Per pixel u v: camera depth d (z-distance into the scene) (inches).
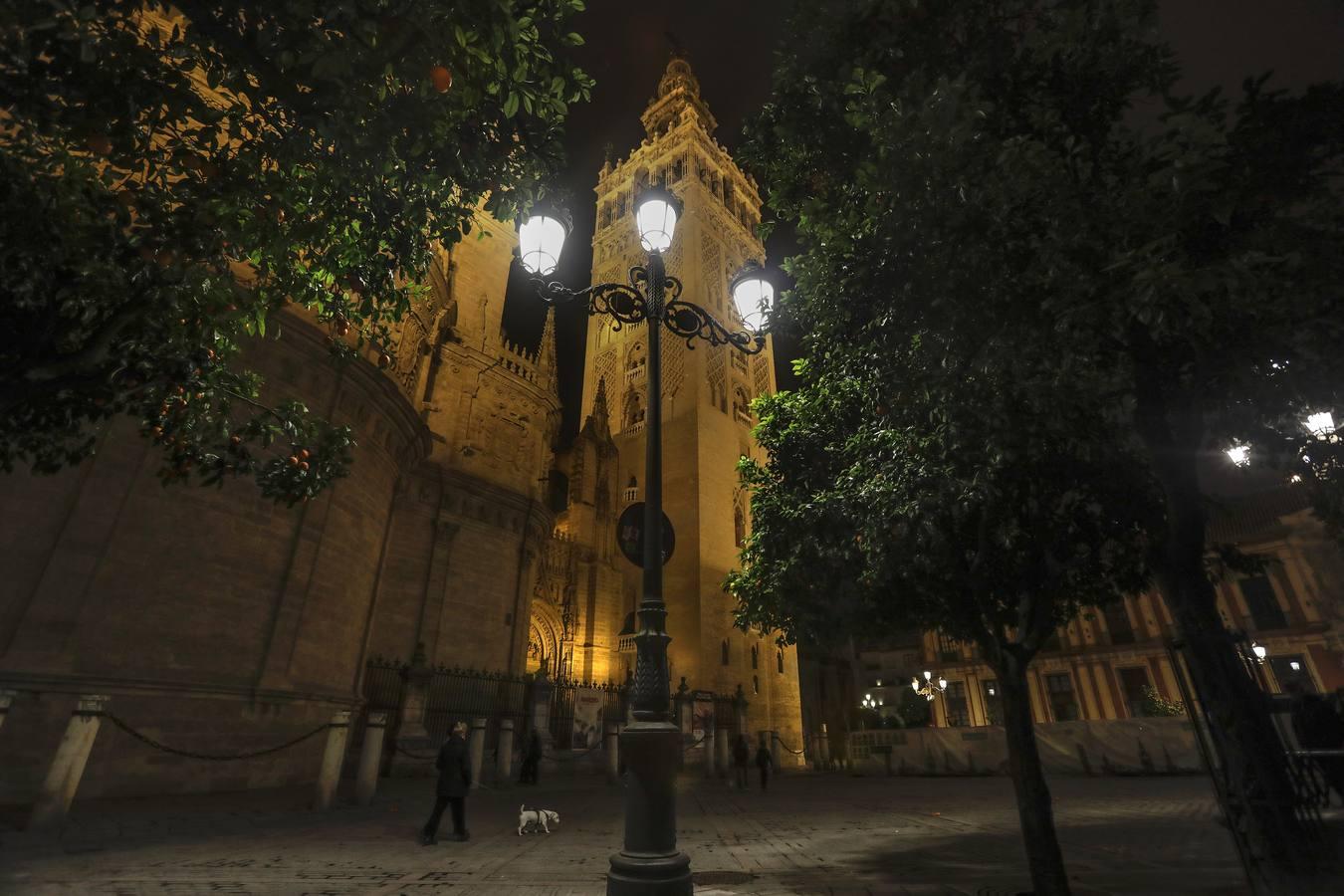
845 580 378.9
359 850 358.6
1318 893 167.5
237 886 270.1
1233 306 163.2
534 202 268.5
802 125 271.7
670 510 1674.5
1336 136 173.3
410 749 772.0
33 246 163.9
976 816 541.3
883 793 775.1
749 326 335.9
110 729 459.5
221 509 554.3
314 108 179.2
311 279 249.0
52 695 437.7
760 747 842.2
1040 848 256.5
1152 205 163.8
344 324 266.4
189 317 213.3
